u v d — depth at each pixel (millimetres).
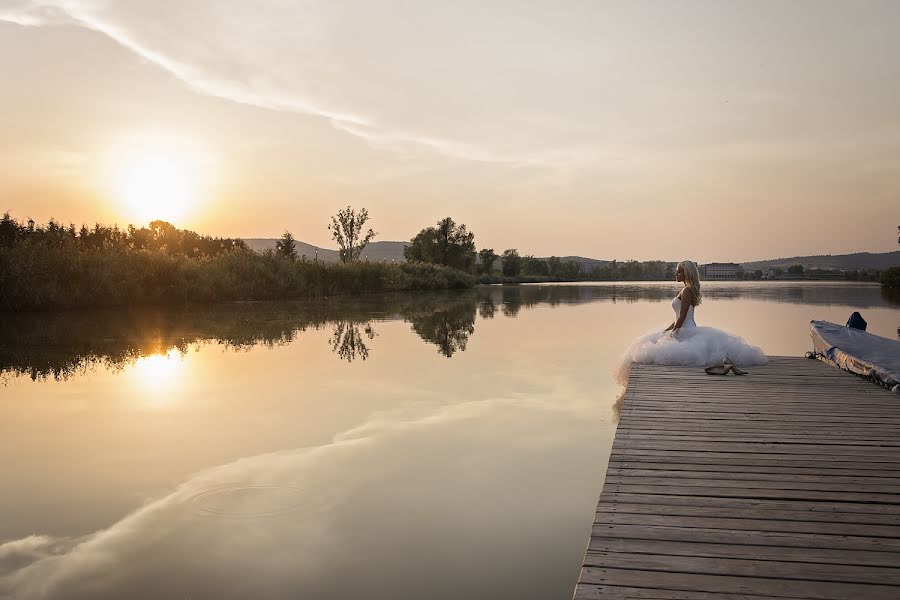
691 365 8227
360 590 3051
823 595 2352
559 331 14898
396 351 11250
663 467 3938
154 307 21641
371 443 5484
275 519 3879
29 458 5102
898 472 3791
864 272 81062
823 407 5664
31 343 12133
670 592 2387
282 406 6918
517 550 3469
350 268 34031
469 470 4766
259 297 26672
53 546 3520
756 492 3471
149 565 3301
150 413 6602
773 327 16062
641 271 97250
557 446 5395
